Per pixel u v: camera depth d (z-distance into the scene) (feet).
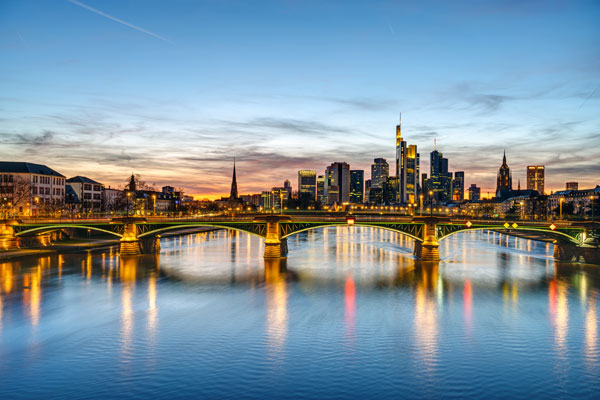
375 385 133.59
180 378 138.00
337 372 142.10
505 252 464.65
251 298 239.30
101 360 152.15
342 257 413.80
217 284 278.05
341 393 128.57
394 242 596.29
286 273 319.68
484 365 148.15
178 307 220.84
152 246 446.60
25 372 143.23
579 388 132.67
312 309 216.33
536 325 191.11
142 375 140.26
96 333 180.45
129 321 197.06
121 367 146.51
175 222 415.85
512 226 385.50
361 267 348.79
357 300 234.58
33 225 417.49
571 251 388.98
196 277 302.86
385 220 395.96
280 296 244.01
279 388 131.44
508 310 215.10
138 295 247.50
